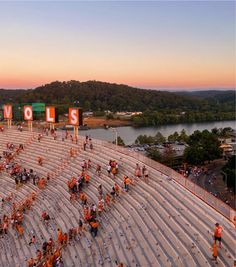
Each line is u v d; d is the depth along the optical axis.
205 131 130.75
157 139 140.38
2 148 62.88
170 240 22.61
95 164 44.12
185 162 100.38
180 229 23.55
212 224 22.91
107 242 25.92
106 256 23.66
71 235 29.14
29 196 42.88
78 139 56.28
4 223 35.50
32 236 33.25
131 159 41.91
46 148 56.81
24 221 37.03
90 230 28.28
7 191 47.09
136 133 191.62
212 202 25.11
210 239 21.30
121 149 45.44
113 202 32.22
